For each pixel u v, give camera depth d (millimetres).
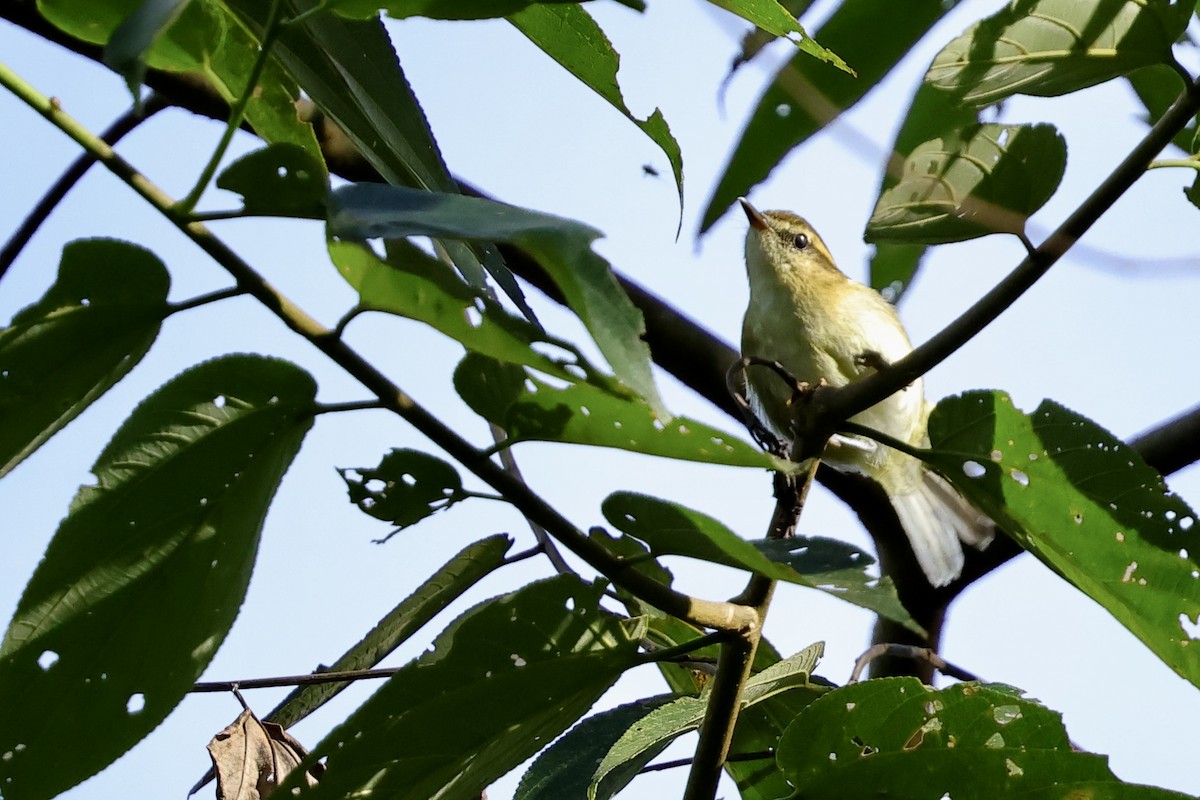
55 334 3127
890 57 4848
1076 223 3912
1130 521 4082
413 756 3986
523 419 3191
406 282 2830
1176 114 3748
